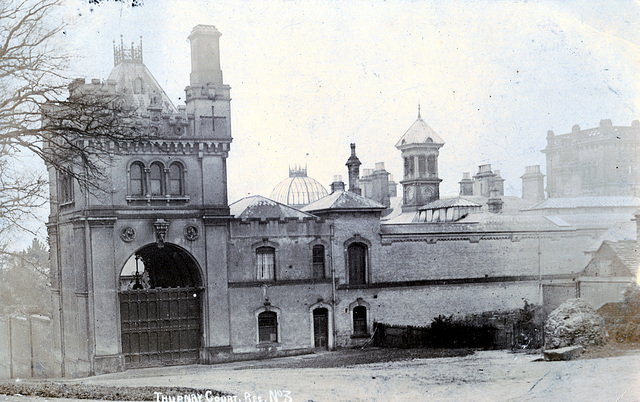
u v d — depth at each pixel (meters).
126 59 38.94
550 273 44.81
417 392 26.34
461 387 25.72
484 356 34.28
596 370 24.98
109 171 35.88
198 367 36.53
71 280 37.75
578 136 51.50
